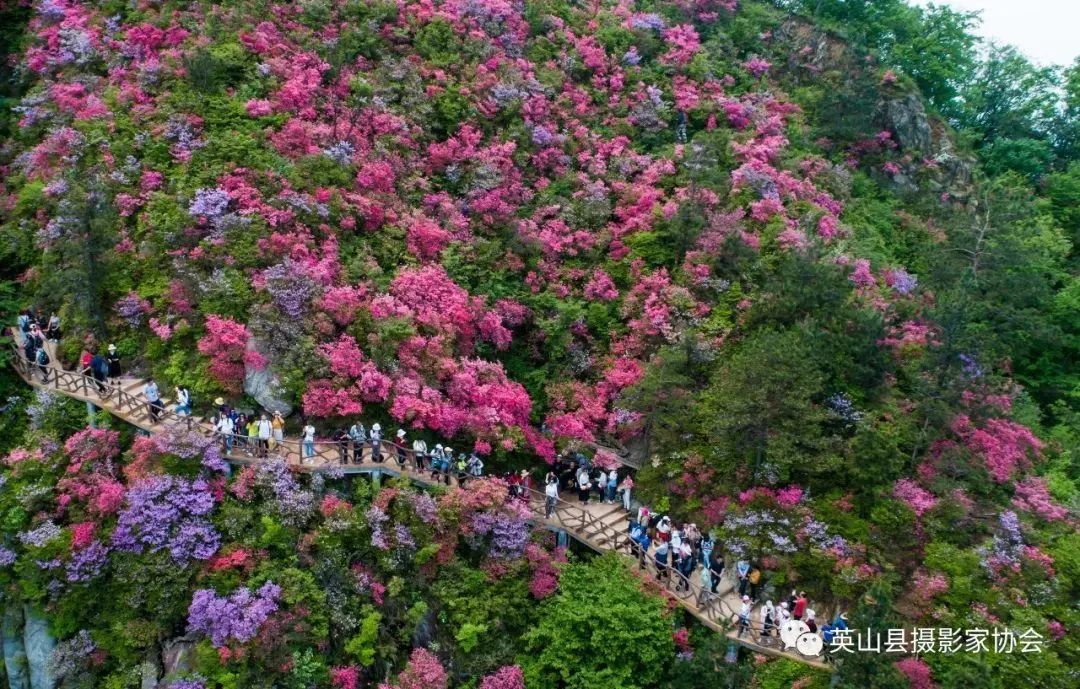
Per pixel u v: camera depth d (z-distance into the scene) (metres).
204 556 25.38
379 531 26.52
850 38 55.34
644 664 25.98
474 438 30.64
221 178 32.31
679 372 32.22
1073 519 30.38
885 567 27.25
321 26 40.38
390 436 29.41
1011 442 32.31
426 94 39.94
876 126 50.66
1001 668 24.88
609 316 35.81
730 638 26.45
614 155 41.81
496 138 40.12
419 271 33.06
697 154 39.75
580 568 27.81
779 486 29.23
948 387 30.42
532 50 45.28
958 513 28.30
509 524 28.05
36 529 26.08
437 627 26.88
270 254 30.72
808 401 28.55
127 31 38.19
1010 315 39.44
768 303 32.91
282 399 28.56
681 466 30.45
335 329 30.09
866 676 23.36
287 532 25.98
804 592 27.69
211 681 24.00
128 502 25.78
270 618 24.48
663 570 28.05
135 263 31.14
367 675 25.69
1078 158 59.56
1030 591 26.77
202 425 28.06
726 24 53.19
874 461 28.55
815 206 40.50
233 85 36.44
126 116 34.97
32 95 37.69
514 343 35.09
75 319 30.94
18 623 26.34
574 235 37.88
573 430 31.78
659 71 47.44
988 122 61.69
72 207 30.20
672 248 37.00
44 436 27.98
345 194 33.88
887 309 34.91
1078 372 43.09
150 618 25.31
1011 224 44.03
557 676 26.47
